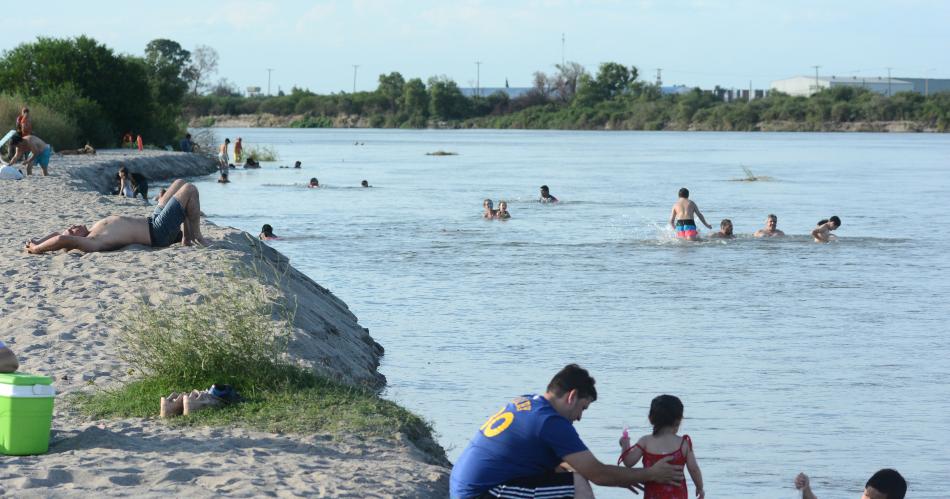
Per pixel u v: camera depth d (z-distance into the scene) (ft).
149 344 66.95
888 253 172.24
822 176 373.81
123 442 55.52
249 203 256.93
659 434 48.42
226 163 330.54
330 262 159.33
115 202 179.42
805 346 102.12
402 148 642.22
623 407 79.77
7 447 51.78
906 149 621.72
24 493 44.65
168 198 113.50
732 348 100.94
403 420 65.26
